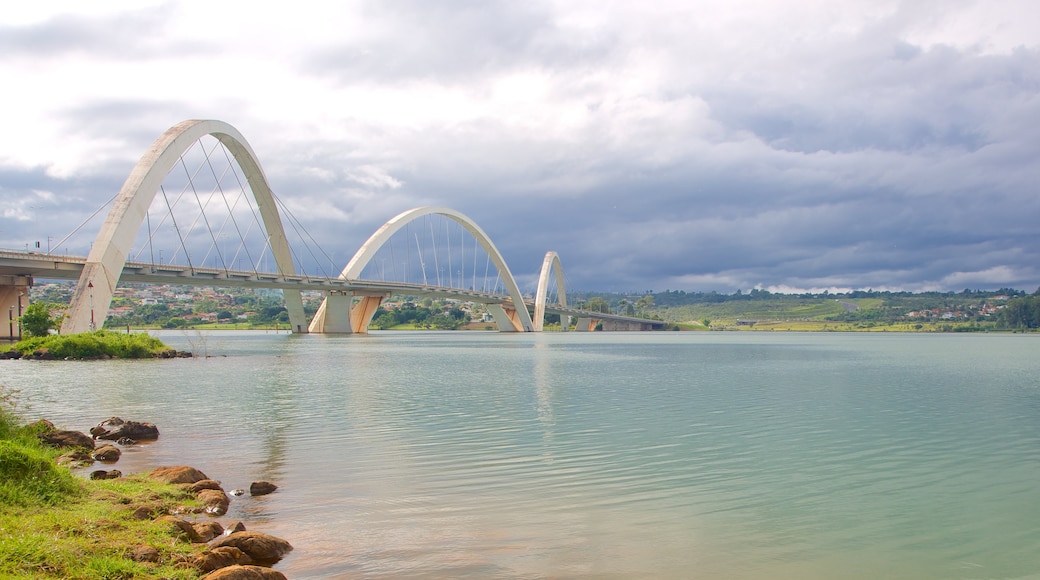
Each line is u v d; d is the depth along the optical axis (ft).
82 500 39.11
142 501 40.86
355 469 54.60
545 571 33.68
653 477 53.31
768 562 35.88
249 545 33.91
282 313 645.92
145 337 197.57
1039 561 37.01
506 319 558.97
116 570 29.22
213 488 45.75
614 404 98.68
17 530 31.91
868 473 56.13
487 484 50.19
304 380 132.36
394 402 98.73
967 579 34.63
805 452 64.39
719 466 57.67
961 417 88.33
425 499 45.83
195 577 29.89
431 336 492.95
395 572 32.96
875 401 105.60
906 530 41.57
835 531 41.16
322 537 37.70
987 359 238.27
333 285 357.41
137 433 66.90
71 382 122.42
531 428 75.77
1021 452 65.46
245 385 121.08
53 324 196.34
